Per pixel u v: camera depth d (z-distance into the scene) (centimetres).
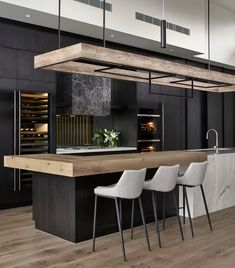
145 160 434
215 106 1024
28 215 550
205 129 996
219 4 904
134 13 680
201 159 522
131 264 345
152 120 828
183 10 787
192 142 950
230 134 1089
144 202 496
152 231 461
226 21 945
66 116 740
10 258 361
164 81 579
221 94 1050
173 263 348
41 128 621
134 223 480
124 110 814
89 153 692
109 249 389
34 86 624
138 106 791
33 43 626
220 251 384
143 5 696
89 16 609
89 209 426
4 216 543
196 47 826
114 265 342
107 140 773
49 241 418
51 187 444
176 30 770
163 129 845
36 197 469
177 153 502
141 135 802
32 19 593
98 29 647
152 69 456
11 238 429
